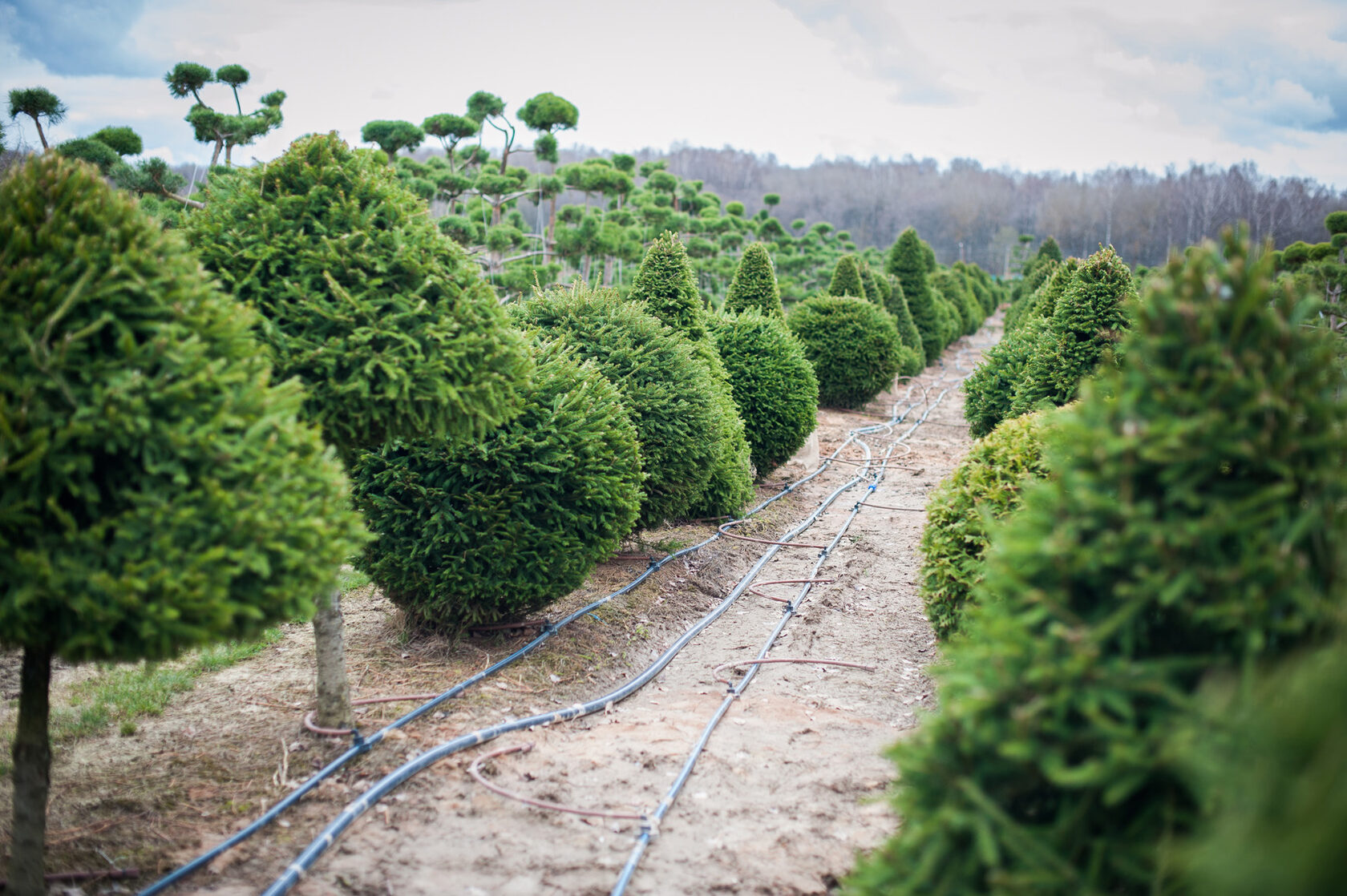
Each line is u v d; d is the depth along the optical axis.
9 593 2.77
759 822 4.36
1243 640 2.12
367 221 4.66
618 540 6.85
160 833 4.01
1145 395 2.31
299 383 3.55
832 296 24.00
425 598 6.45
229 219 4.61
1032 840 2.20
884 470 15.43
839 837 4.23
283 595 3.15
